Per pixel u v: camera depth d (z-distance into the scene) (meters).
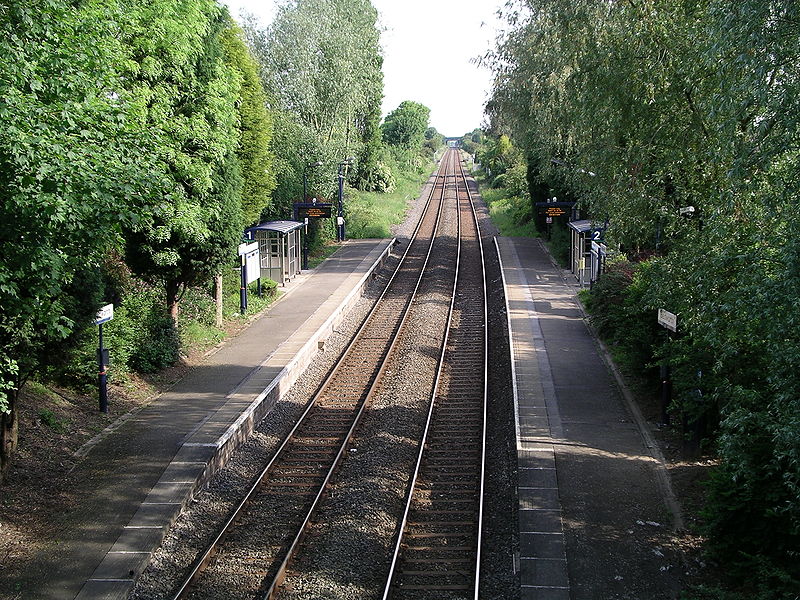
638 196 15.61
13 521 12.15
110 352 18.22
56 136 10.28
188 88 19.80
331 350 24.72
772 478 9.96
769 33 9.99
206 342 23.45
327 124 47.78
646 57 15.08
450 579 10.98
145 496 13.18
